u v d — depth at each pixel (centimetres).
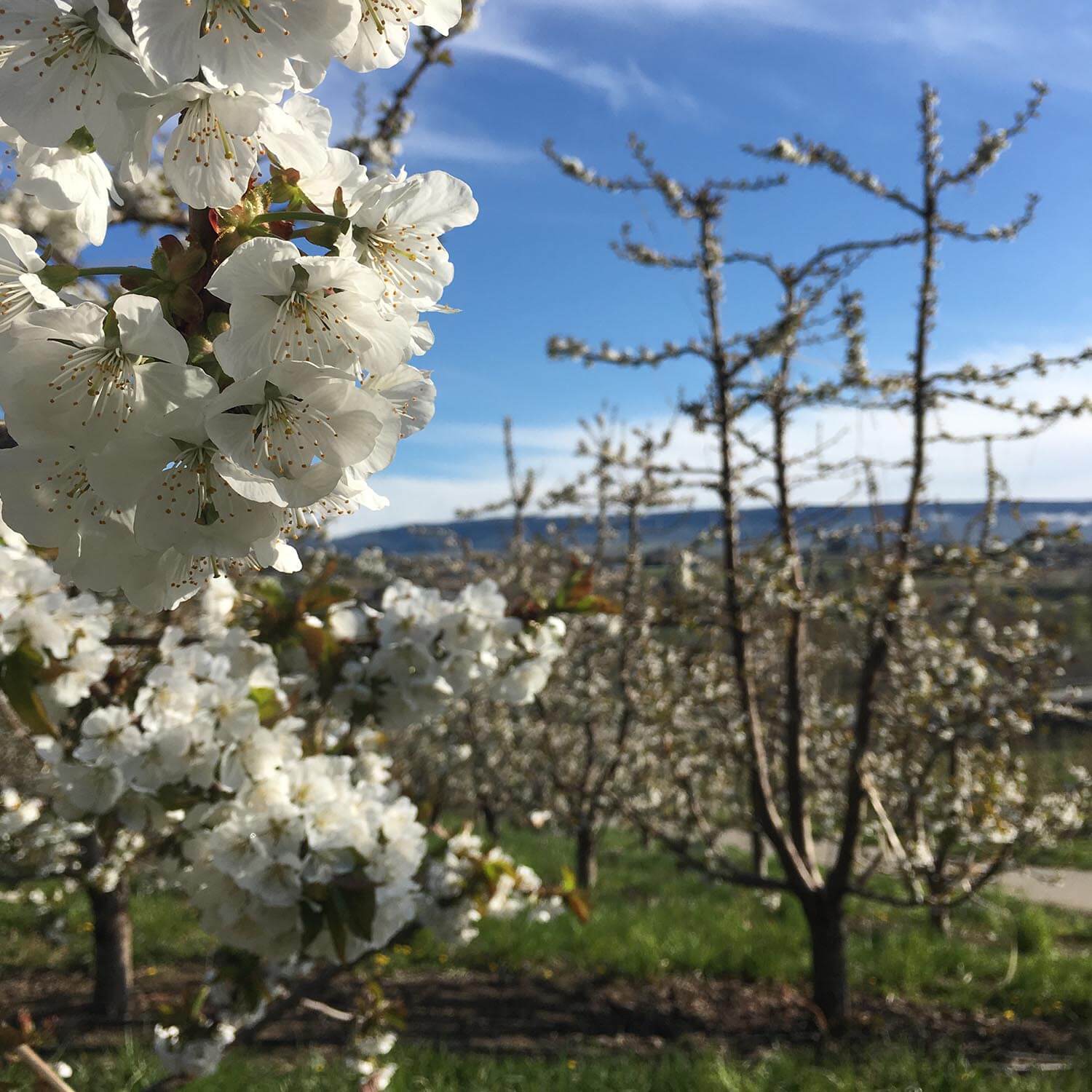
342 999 705
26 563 239
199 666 269
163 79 83
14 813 519
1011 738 794
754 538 655
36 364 81
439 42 365
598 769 1041
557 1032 672
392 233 98
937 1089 541
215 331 87
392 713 354
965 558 593
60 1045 601
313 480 82
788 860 663
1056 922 1037
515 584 1050
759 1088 532
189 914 909
